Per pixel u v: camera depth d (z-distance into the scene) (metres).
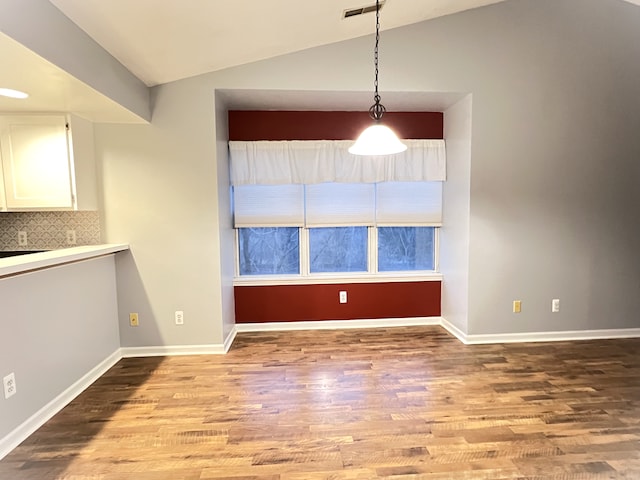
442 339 3.44
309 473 1.67
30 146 2.59
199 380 2.62
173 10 2.01
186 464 1.74
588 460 1.74
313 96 3.17
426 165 3.67
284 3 2.21
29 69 1.80
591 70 3.18
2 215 3.00
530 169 3.22
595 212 3.31
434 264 3.98
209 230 3.06
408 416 2.13
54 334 2.24
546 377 2.62
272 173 3.58
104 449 1.85
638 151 3.29
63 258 2.13
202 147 2.99
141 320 3.08
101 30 2.03
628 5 3.16
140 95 2.75
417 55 3.05
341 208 3.77
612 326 3.44
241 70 2.96
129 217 3.00
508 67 3.12
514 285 3.31
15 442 1.90
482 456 1.78
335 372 2.73
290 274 3.88
